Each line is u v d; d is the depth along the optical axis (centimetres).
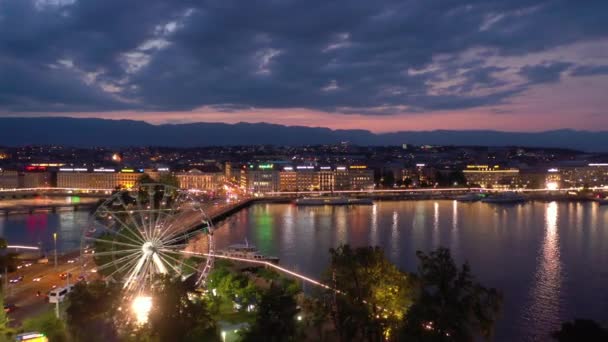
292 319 10788
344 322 10569
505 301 16675
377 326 10419
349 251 10919
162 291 11200
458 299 9619
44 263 19438
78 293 11425
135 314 11569
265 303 10438
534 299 16938
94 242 17875
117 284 13562
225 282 14525
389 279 10438
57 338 10625
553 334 12744
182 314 10900
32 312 13438
